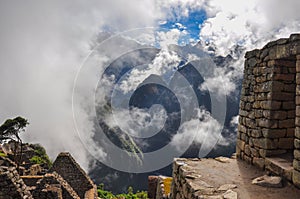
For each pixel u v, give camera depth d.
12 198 7.60
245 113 6.83
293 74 5.77
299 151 4.52
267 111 5.77
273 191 4.49
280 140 5.79
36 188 10.88
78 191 15.98
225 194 4.30
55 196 10.48
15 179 7.89
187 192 5.04
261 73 6.15
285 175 4.91
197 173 5.55
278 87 5.70
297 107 4.66
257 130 6.14
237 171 5.75
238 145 7.14
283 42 5.24
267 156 5.73
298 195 4.30
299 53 4.70
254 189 4.59
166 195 9.45
